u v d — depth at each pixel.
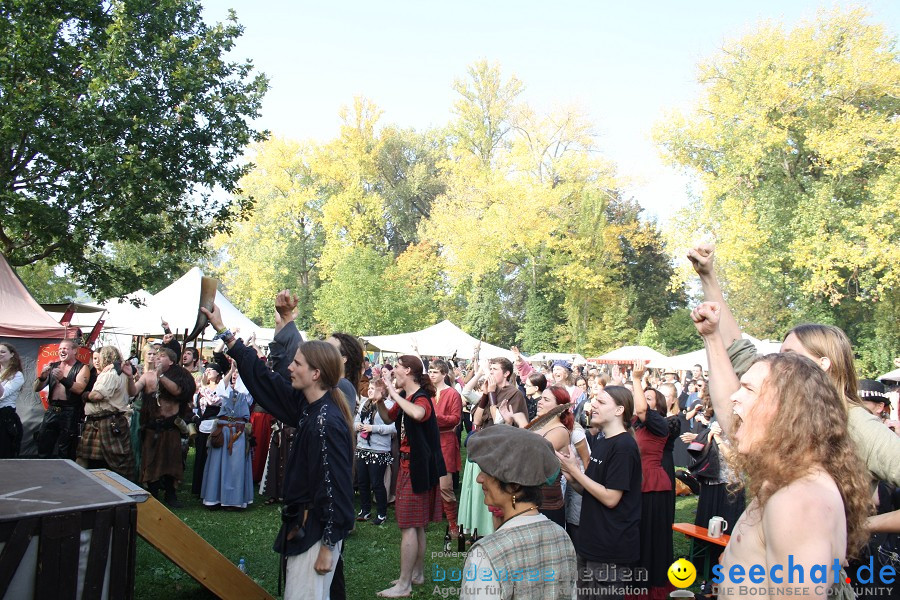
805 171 28.97
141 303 14.77
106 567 3.10
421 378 5.58
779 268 28.28
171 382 8.29
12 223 12.96
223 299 15.61
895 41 26.34
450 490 7.41
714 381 2.49
